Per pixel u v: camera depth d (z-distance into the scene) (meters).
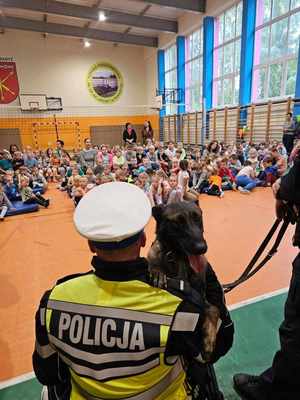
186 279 1.10
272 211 5.03
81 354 0.71
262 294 2.48
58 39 15.14
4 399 1.60
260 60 9.96
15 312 2.45
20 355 1.95
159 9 12.46
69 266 3.32
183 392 0.82
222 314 0.95
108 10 12.06
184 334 0.68
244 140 10.34
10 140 15.04
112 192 0.75
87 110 16.28
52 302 0.75
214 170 6.82
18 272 3.21
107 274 0.72
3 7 10.67
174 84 15.25
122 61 16.64
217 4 10.75
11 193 6.21
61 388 0.90
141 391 0.71
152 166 8.16
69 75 15.68
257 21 9.77
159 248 1.17
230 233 4.06
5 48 14.37
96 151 9.29
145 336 0.67
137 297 0.70
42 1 10.95
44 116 15.41
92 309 0.71
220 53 11.77
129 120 17.20
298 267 1.13
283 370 1.21
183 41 13.88
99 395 0.72
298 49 8.13
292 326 1.14
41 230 4.64
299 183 1.09
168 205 1.24
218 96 12.29
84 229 0.71
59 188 8.01
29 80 15.04
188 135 14.03
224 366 1.72
